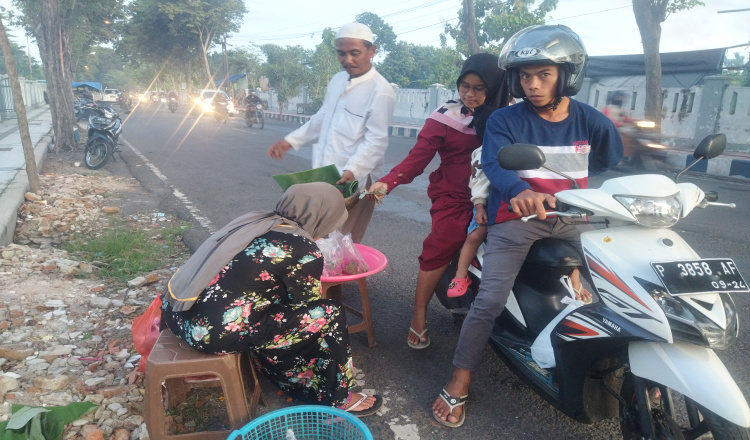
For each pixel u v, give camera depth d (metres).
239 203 7.28
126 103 36.53
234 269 2.29
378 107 3.63
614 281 2.07
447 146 3.03
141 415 2.59
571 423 2.70
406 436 2.59
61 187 7.75
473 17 16.39
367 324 3.38
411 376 3.10
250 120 22.19
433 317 3.86
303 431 2.32
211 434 2.33
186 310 2.28
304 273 2.39
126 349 3.19
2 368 2.90
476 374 3.13
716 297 1.93
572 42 2.33
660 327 1.90
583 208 2.12
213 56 63.84
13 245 4.77
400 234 5.96
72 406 2.43
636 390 2.06
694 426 2.13
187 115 32.09
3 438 2.21
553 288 2.74
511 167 2.12
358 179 3.59
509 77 2.49
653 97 12.65
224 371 2.27
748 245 5.53
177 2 40.53
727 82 13.48
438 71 27.81
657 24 12.41
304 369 2.61
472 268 2.99
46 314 3.55
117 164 10.71
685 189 2.26
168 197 7.58
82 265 4.45
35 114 24.77
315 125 4.05
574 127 2.55
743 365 3.19
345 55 3.64
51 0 11.88
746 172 10.72
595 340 2.14
